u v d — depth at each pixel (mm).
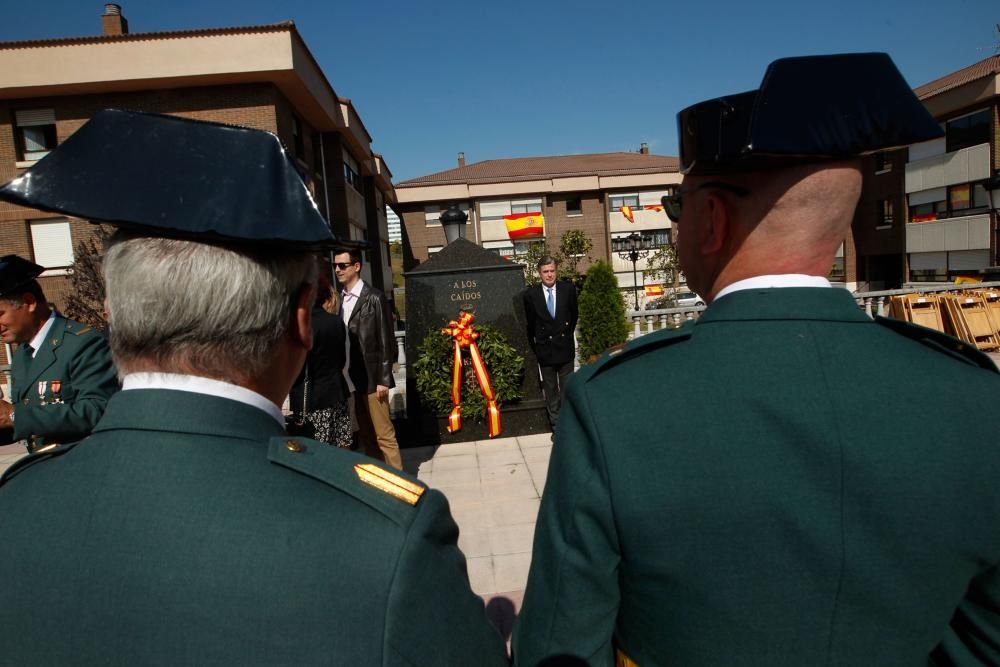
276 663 657
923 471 779
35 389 2496
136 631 662
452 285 5895
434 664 716
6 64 14133
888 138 817
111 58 14250
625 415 845
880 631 794
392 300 31922
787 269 899
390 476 819
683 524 800
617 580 899
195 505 709
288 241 778
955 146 24203
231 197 789
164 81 14516
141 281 761
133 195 772
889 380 828
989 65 24719
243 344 797
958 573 813
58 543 709
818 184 842
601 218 35375
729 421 813
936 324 9367
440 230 34719
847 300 914
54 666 675
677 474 805
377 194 29922
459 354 5625
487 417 5824
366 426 4594
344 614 675
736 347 863
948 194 24703
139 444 756
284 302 836
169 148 822
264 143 851
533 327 5816
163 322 760
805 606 784
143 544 688
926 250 25750
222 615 661
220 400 801
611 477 822
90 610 675
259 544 690
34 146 15258
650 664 897
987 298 9484
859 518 777
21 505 757
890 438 787
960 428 810
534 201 34844
